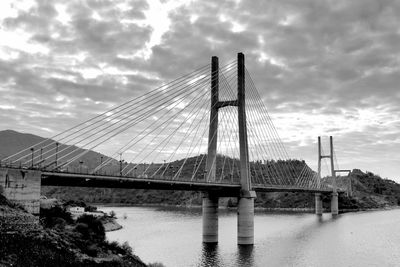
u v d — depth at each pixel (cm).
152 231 11856
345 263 7444
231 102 10688
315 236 11144
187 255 8019
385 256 8131
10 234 4003
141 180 7506
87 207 17225
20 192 4897
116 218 16188
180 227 13062
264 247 9131
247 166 10312
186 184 8550
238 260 7600
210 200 10144
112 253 5359
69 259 4091
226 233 11725
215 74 11038
